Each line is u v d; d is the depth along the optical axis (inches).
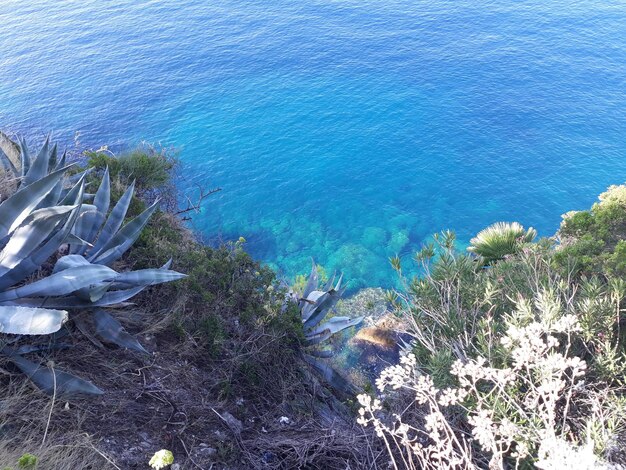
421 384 158.4
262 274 286.7
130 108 1745.8
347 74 2087.8
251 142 1568.7
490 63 2172.7
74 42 2359.7
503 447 170.7
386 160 1509.6
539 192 1405.0
